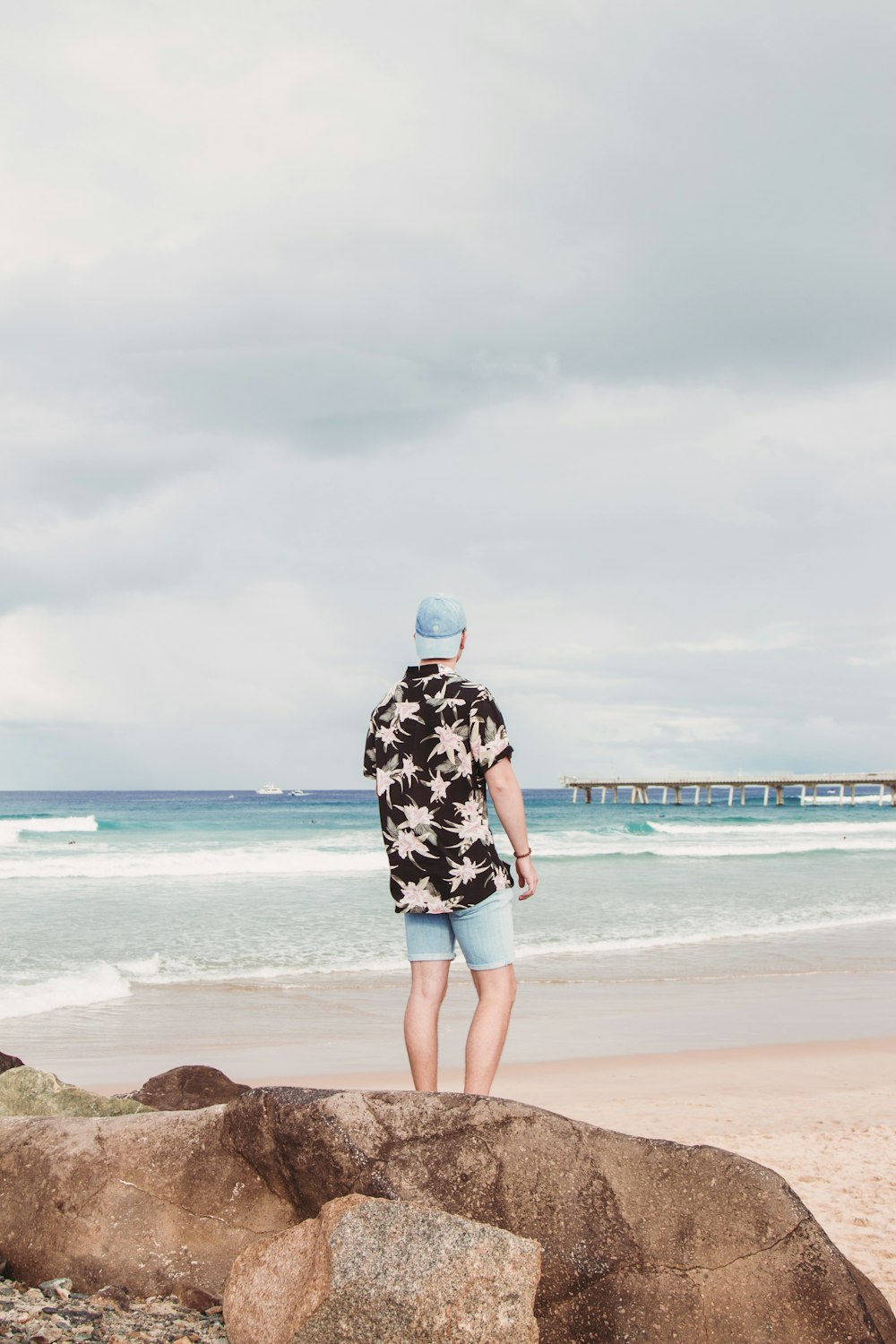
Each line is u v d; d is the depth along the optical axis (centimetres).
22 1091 442
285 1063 900
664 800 9100
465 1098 275
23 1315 262
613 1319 247
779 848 3769
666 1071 882
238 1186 285
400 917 1850
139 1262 279
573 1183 262
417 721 349
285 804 10231
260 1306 243
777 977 1362
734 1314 249
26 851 3369
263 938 1606
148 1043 971
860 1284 260
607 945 1595
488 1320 223
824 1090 817
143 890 2272
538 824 5816
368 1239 234
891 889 2431
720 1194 264
